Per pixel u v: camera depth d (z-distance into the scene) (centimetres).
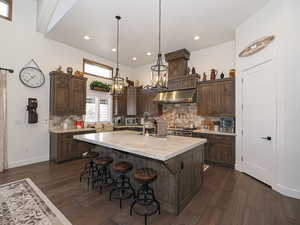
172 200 198
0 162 326
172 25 346
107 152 296
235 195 242
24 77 372
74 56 475
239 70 348
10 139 353
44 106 409
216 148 388
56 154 386
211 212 200
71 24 344
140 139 258
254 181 293
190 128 457
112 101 598
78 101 453
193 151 241
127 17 316
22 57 370
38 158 397
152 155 170
